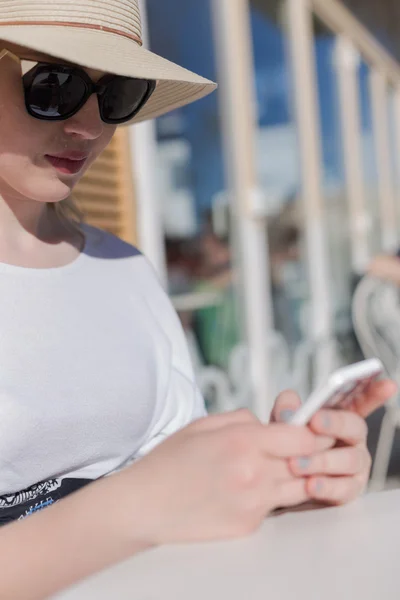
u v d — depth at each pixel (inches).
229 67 193.3
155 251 132.5
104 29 57.3
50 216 64.8
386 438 176.1
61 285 61.3
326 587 31.9
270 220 211.8
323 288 245.4
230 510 36.1
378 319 172.6
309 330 233.8
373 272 166.7
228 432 36.9
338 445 47.1
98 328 62.0
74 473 60.1
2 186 58.8
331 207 260.2
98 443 59.8
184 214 173.5
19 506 56.6
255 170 204.4
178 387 68.7
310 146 240.4
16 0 54.9
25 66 54.1
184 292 172.2
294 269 226.8
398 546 36.8
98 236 68.9
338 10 269.4
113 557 36.3
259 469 36.2
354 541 38.0
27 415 54.6
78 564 36.3
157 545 37.0
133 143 129.3
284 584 32.5
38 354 56.9
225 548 37.1
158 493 36.1
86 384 58.9
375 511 44.0
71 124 55.3
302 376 224.5
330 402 43.6
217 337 184.2
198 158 179.9
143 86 58.6
